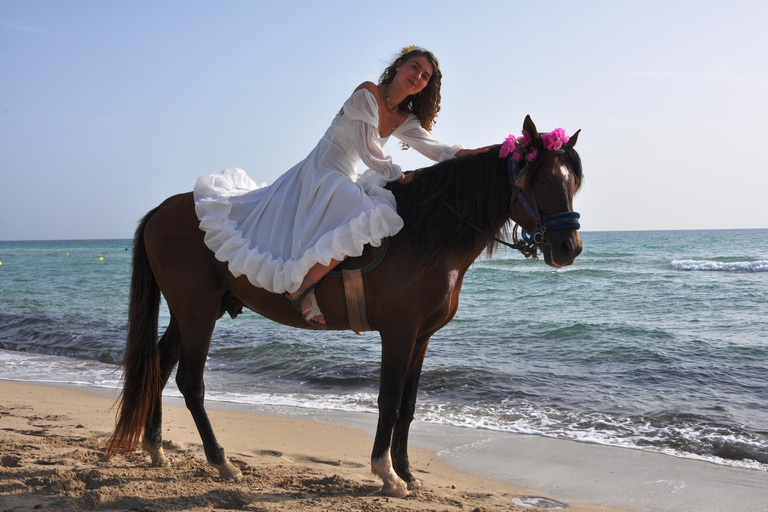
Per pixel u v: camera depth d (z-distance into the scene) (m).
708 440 4.77
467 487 3.85
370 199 3.13
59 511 2.85
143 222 3.61
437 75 3.45
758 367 7.37
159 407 3.73
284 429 5.21
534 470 4.21
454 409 5.88
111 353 9.40
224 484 3.38
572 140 3.15
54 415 5.41
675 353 8.27
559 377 7.06
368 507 3.01
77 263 47.69
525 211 3.12
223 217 3.30
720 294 16.70
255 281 3.18
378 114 3.26
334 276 3.14
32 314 14.12
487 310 14.09
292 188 3.36
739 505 3.56
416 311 3.10
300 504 3.04
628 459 4.43
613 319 12.16
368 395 6.61
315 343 9.60
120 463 3.77
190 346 3.38
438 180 3.24
